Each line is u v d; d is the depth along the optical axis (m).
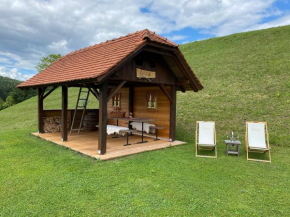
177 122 12.03
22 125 15.52
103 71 5.85
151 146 7.91
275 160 6.59
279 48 18.58
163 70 8.23
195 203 3.81
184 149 7.79
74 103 20.50
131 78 7.04
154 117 9.88
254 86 14.05
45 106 22.11
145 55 7.48
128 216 3.38
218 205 3.77
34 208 3.58
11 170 5.31
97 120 11.59
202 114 12.37
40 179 4.77
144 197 3.99
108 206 3.66
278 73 14.59
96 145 7.83
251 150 7.23
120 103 11.84
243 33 25.98
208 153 7.31
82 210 3.53
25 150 7.22
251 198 4.05
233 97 13.45
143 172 5.26
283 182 4.84
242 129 10.09
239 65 18.09
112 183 4.58
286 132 9.01
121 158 6.42
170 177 4.98
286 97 11.65
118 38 8.59
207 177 5.05
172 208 3.63
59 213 3.44
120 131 8.12
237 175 5.23
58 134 10.07
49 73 9.81
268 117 10.47
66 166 5.62
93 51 9.05
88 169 5.41
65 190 4.24
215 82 16.53
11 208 3.57
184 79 8.71
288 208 3.72
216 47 24.92
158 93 9.70
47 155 6.64
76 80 6.48
